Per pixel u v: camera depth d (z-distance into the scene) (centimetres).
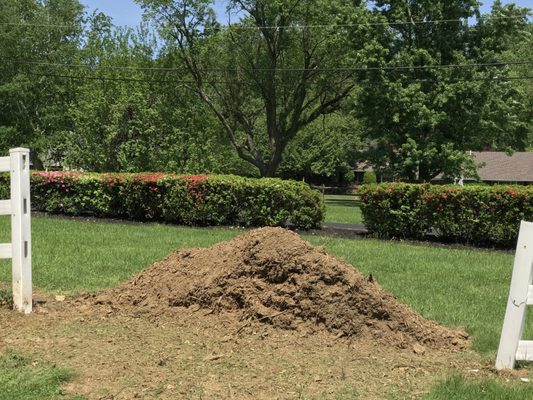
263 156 4791
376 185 1322
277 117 3638
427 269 864
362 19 2781
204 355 425
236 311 501
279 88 3522
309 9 3212
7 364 393
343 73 3344
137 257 858
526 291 415
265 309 487
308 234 1315
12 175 527
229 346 446
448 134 2733
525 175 4688
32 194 1596
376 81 2758
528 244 414
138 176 1462
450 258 989
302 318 480
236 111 3578
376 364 421
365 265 880
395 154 2931
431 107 2678
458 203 1219
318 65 3388
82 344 443
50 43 3744
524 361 438
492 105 2638
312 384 377
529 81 4372
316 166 5481
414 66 2723
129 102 2000
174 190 1418
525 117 3641
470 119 2609
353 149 3481
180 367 399
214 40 3238
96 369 391
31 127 3522
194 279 540
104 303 558
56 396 345
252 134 3747
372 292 488
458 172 2703
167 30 3005
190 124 2341
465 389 372
